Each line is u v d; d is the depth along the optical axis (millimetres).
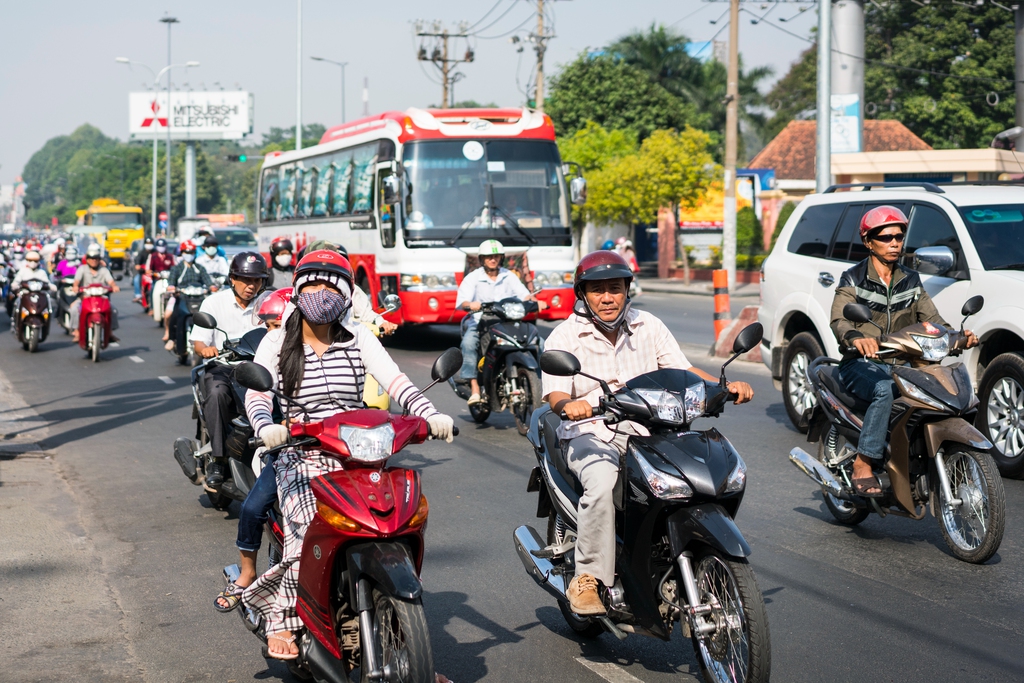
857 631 5168
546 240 17016
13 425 11305
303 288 4324
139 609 5641
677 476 4215
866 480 6555
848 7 37281
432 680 3721
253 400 4418
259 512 4559
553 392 4863
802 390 10258
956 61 46844
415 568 4062
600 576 4520
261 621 4488
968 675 4633
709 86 54688
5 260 23281
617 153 39719
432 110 17219
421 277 16516
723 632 4195
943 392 6230
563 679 4660
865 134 45188
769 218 38656
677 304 27797
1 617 5508
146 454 9828
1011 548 6566
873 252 6883
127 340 20125
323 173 21422
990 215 8961
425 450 9680
